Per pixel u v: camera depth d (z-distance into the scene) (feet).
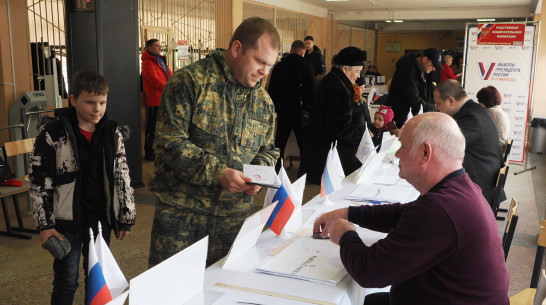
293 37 44.34
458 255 4.64
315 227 6.55
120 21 17.28
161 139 6.07
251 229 5.85
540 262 7.56
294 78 19.27
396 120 19.49
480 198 4.91
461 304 4.67
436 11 51.16
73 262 7.46
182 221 6.34
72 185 7.24
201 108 6.14
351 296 5.33
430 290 4.78
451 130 5.00
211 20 31.45
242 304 4.69
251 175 6.02
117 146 7.59
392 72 70.49
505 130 16.03
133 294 3.93
